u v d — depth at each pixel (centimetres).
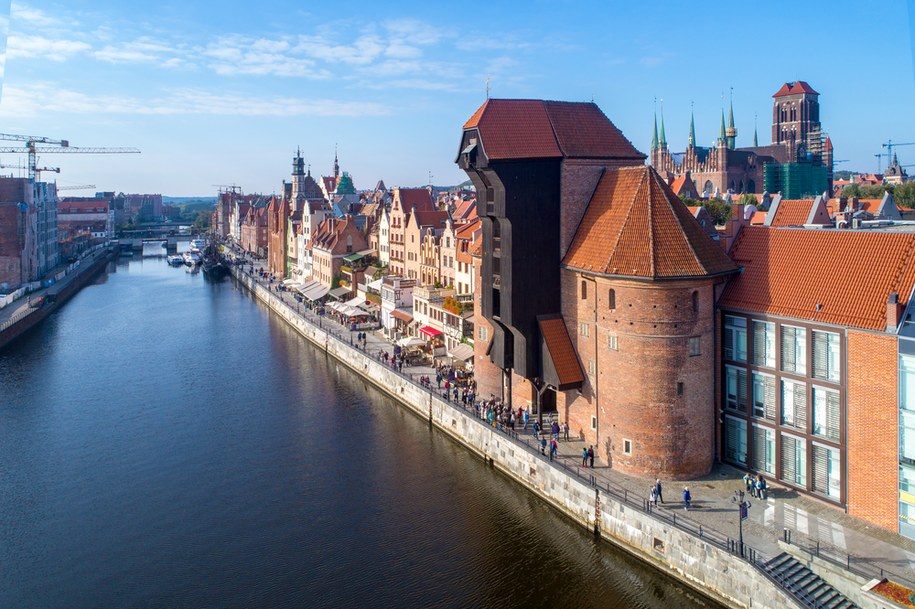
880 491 3859
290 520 4938
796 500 4244
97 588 4141
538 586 4047
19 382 8625
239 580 4194
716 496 4362
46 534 4800
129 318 13262
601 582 4078
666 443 4634
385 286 10244
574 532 4662
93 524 4931
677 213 4853
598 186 5559
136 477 5725
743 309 4531
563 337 5475
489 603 3891
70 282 16575
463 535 4659
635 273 4591
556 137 5553
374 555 4434
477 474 5634
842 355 3978
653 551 4103
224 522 4931
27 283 15900
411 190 11281
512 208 5378
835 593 3431
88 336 11500
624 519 4303
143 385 8456
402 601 3938
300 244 15912
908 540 3716
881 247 4138
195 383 8531
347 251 12912
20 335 11488
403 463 5894
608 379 4891
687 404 4634
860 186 18850
